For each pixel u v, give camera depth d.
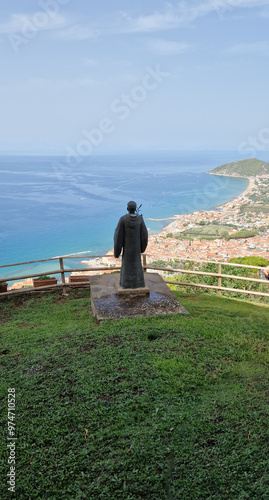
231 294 9.24
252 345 5.30
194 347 5.16
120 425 3.62
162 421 3.67
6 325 6.98
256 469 3.08
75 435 3.52
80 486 2.99
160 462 3.18
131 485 2.97
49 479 3.07
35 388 4.32
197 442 3.39
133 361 4.77
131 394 4.09
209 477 3.01
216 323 6.21
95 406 3.92
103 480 3.03
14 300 8.70
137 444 3.37
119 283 7.76
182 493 2.89
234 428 3.54
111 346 5.27
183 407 3.86
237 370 4.59
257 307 7.65
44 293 9.18
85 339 5.66
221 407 3.86
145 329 5.83
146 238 7.53
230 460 3.16
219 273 8.19
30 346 5.69
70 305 8.13
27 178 89.88
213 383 4.34
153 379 4.36
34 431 3.60
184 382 4.29
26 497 2.94
